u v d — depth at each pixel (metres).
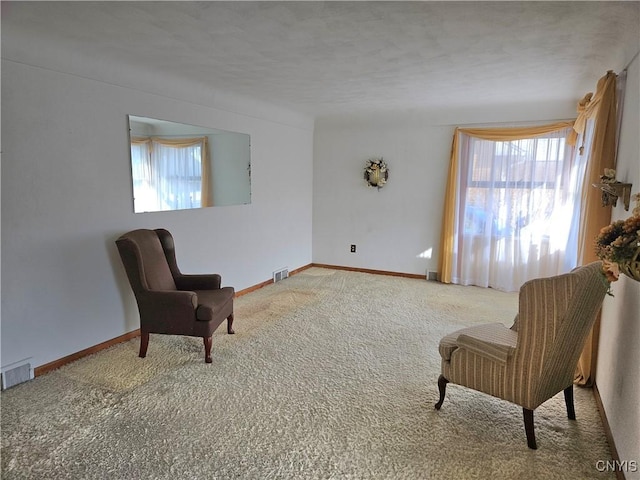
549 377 2.02
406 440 2.13
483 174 4.99
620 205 2.38
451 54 2.85
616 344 2.19
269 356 3.12
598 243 1.58
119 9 2.12
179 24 2.34
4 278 2.57
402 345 3.35
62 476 1.84
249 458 1.98
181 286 3.46
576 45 2.62
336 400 2.51
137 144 3.37
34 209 2.69
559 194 4.64
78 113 2.90
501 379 2.09
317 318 3.97
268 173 5.09
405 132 5.42
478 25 2.30
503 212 4.93
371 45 2.66
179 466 1.92
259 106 4.77
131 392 2.57
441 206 5.35
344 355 3.15
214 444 2.08
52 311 2.85
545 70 3.25
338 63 3.10
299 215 5.89
